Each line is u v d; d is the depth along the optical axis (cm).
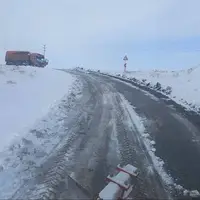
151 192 687
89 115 1339
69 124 1195
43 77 2409
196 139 1061
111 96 1825
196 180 759
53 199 637
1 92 1577
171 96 1880
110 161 838
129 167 683
